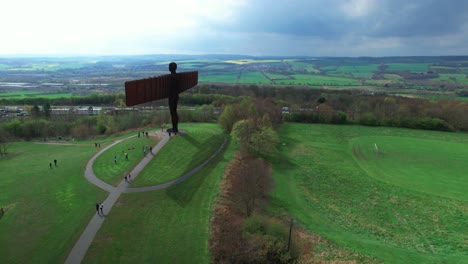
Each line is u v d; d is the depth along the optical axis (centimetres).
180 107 19212
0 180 8138
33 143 12419
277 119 15512
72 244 5269
